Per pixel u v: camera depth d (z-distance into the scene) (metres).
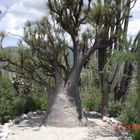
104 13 11.50
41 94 15.91
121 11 12.07
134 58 10.09
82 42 12.49
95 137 9.84
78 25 11.89
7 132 10.14
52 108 11.66
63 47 12.56
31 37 12.53
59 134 10.21
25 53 12.70
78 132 10.49
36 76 13.11
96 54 14.09
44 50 12.45
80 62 11.95
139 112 8.10
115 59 10.38
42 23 12.53
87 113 14.11
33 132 10.46
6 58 12.62
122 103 14.16
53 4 11.77
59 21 11.84
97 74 14.04
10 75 15.56
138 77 8.51
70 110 11.54
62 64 12.91
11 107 13.10
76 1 11.71
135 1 12.52
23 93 15.53
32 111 14.27
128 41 11.05
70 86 11.83
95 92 15.82
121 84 14.69
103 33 11.72
